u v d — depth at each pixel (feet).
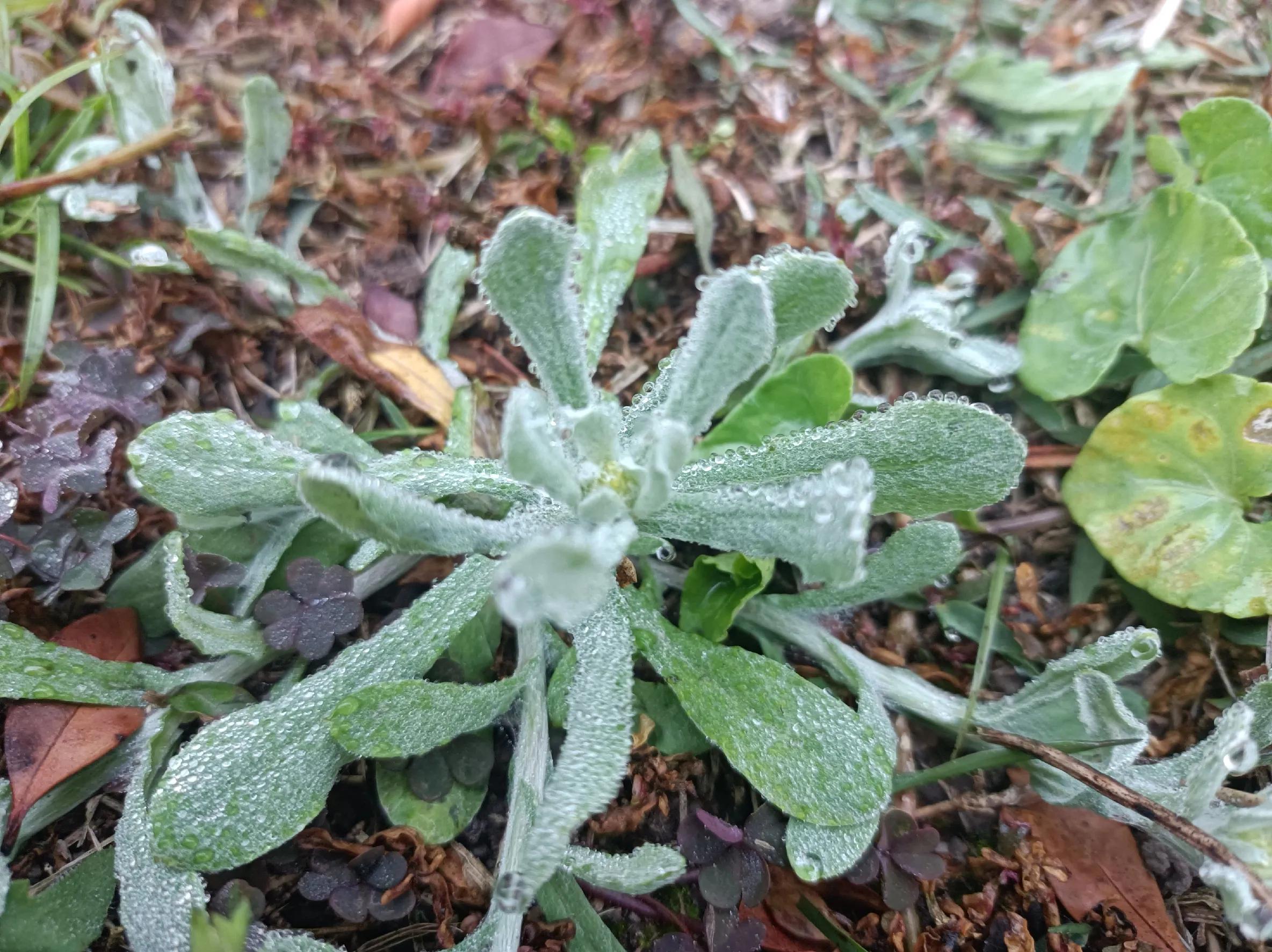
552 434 0.32
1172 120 0.50
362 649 0.33
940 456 0.34
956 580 0.41
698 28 0.49
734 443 0.40
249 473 0.33
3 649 0.32
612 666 0.33
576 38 0.49
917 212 0.48
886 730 0.34
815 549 0.29
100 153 0.43
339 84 0.47
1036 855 0.35
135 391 0.39
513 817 0.32
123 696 0.33
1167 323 0.41
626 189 0.44
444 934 0.33
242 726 0.31
